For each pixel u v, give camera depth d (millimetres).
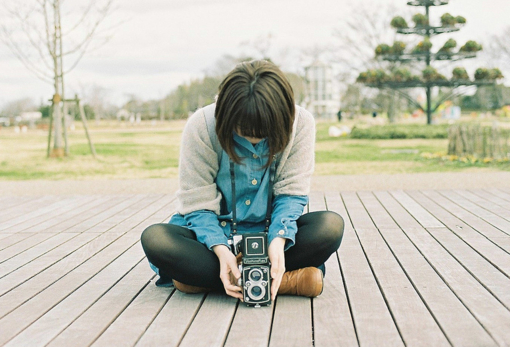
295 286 2312
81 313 2215
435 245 3217
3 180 7949
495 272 2646
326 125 24469
